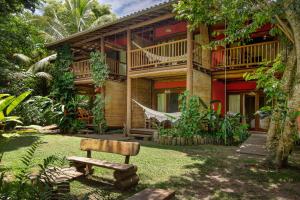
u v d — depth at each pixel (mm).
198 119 9203
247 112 12406
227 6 5707
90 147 4980
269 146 6742
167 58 10305
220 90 12641
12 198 2266
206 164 5809
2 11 9359
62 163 3240
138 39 12641
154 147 8227
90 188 4121
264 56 10383
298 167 5543
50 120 12547
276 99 6086
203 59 10945
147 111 10422
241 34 5980
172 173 5082
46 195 2297
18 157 6230
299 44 4980
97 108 12281
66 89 13664
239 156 6680
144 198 2938
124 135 11422
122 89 13453
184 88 12820
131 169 4160
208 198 3793
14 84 11711
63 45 14273
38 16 23609
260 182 4551
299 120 5242
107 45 12898
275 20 5375
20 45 10820
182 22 12328
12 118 3475
